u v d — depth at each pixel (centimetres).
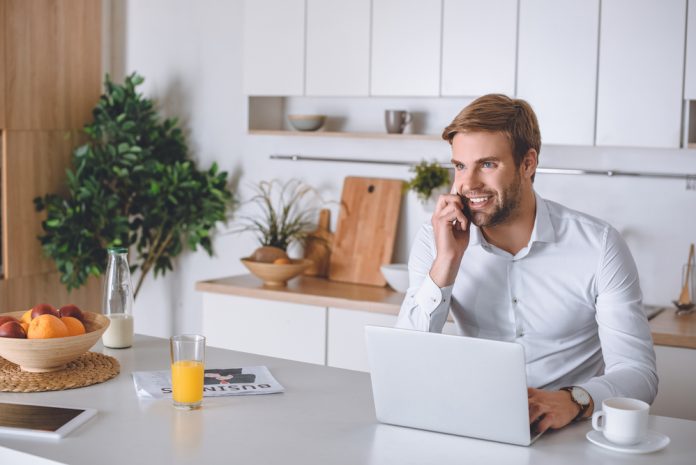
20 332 203
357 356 353
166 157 430
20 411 180
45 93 418
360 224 399
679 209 342
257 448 162
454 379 167
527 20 333
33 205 417
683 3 309
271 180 425
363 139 402
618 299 210
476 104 200
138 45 452
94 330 219
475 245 222
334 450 162
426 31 352
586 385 185
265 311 372
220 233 440
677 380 296
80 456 157
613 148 352
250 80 394
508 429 166
